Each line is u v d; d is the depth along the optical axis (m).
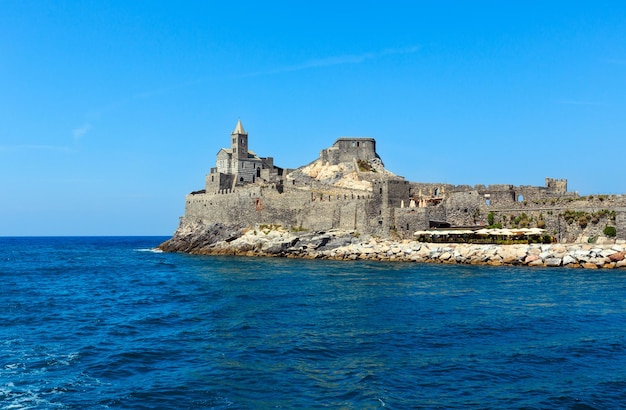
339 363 35.19
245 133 165.88
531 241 98.25
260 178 163.62
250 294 64.56
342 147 161.75
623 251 87.12
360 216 118.31
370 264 101.94
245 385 31.30
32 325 49.38
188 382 32.00
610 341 40.16
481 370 33.59
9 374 34.00
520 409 27.59
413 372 33.25
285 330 44.34
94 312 56.22
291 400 28.94
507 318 48.31
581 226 99.06
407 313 50.91
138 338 43.22
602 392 29.86
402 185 116.88
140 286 78.94
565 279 73.75
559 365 34.59
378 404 28.11
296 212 132.12
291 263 108.81
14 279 93.94
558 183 125.12
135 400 29.27
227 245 141.25
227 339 41.84
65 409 28.25
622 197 96.69
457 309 52.72
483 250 97.31
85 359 37.25
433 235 107.25
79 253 197.75
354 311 52.19
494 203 112.06
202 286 75.12
